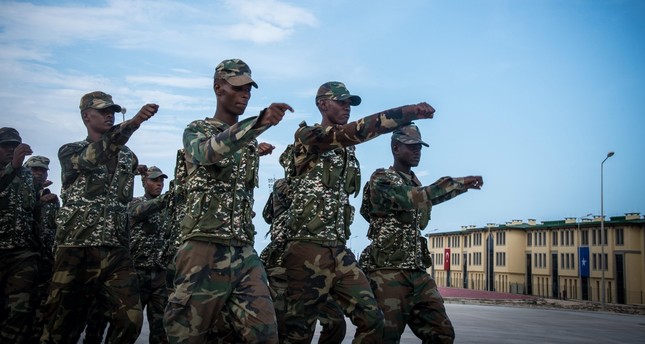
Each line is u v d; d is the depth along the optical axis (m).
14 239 7.79
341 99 6.54
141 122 6.36
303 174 6.23
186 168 5.14
